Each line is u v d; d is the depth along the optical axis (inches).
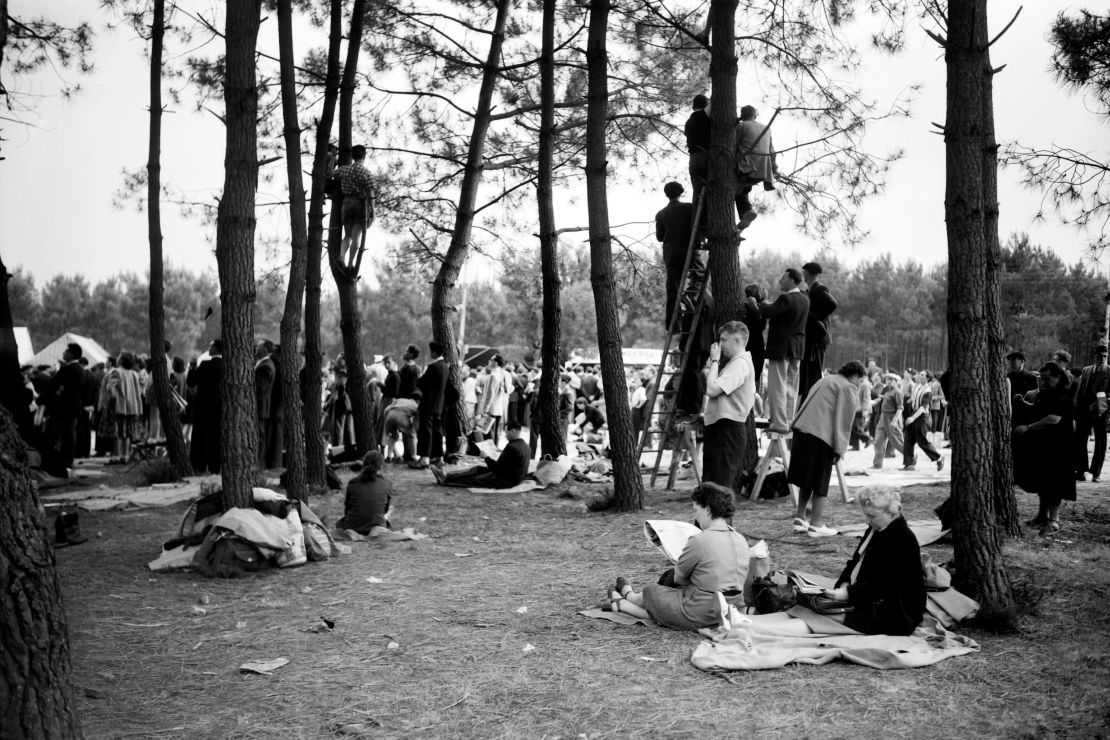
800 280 461.7
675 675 220.7
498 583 319.3
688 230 515.2
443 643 249.3
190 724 194.4
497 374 906.7
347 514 414.6
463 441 736.3
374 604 291.7
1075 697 199.8
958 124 262.8
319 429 532.4
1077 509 395.2
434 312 728.3
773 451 457.7
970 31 262.2
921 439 621.0
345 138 582.9
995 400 345.7
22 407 575.2
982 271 261.3
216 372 619.5
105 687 217.2
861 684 212.4
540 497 540.4
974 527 256.4
